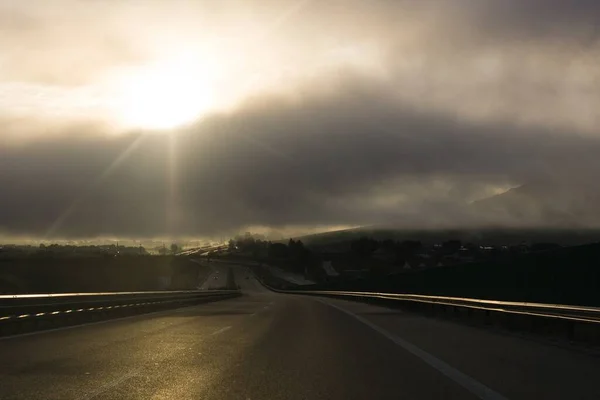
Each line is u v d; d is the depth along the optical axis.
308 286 128.00
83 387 9.55
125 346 15.50
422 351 14.60
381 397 8.90
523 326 20.34
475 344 16.25
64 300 24.69
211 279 187.62
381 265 176.50
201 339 17.45
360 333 19.64
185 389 9.44
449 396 8.99
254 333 19.58
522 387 9.74
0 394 8.98
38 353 13.95
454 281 45.41
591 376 10.85
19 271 53.22
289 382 10.12
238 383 10.00
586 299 26.78
